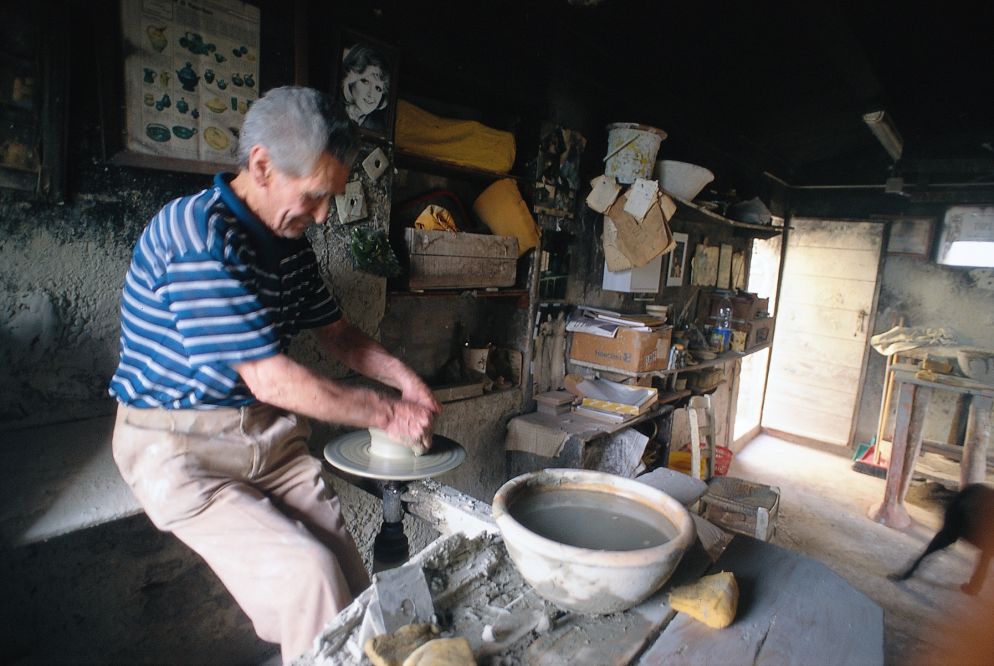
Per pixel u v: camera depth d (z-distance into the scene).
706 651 0.84
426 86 2.29
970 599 2.88
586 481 1.11
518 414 2.83
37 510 1.17
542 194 2.64
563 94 2.65
